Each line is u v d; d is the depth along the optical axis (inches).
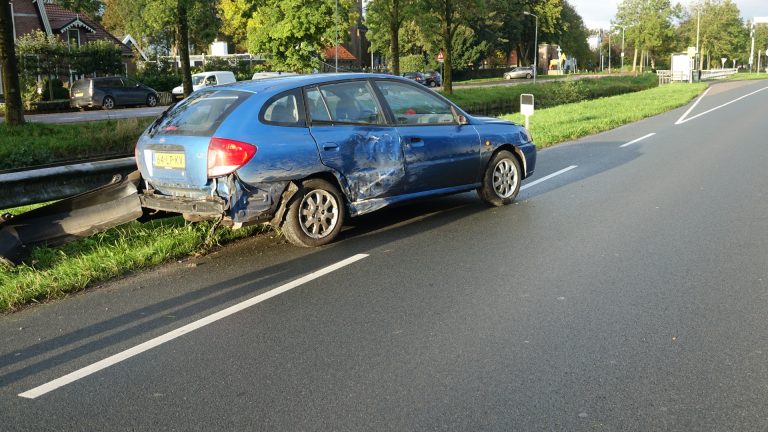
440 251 265.1
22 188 319.3
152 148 268.8
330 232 277.7
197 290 226.1
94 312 208.2
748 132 663.8
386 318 194.2
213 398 148.7
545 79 3107.8
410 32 2819.9
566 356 164.6
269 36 1514.5
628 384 149.3
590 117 901.2
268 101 262.1
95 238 289.0
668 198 354.9
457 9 1476.4
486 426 133.3
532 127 740.7
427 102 315.6
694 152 529.7
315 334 183.8
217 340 182.1
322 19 1497.3
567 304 201.0
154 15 1488.7
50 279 230.2
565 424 133.4
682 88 1756.9
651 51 3590.1
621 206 339.0
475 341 175.3
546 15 3742.6
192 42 2583.7
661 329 180.2
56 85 1465.3
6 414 144.7
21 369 168.1
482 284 222.5
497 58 3875.5
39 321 202.1
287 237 271.6
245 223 255.9
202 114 264.5
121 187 277.9
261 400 146.9
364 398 146.3
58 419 141.8
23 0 1734.7
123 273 248.4
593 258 249.0
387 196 294.5
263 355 171.0
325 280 232.1
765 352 164.6
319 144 268.7
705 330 179.0
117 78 1413.6
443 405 142.1
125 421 140.0
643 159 498.9
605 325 183.9
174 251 267.6
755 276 223.9
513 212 332.8
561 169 464.4
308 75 287.1
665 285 216.2
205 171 251.6
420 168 303.0
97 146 725.3
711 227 291.3
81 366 168.6
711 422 133.1
